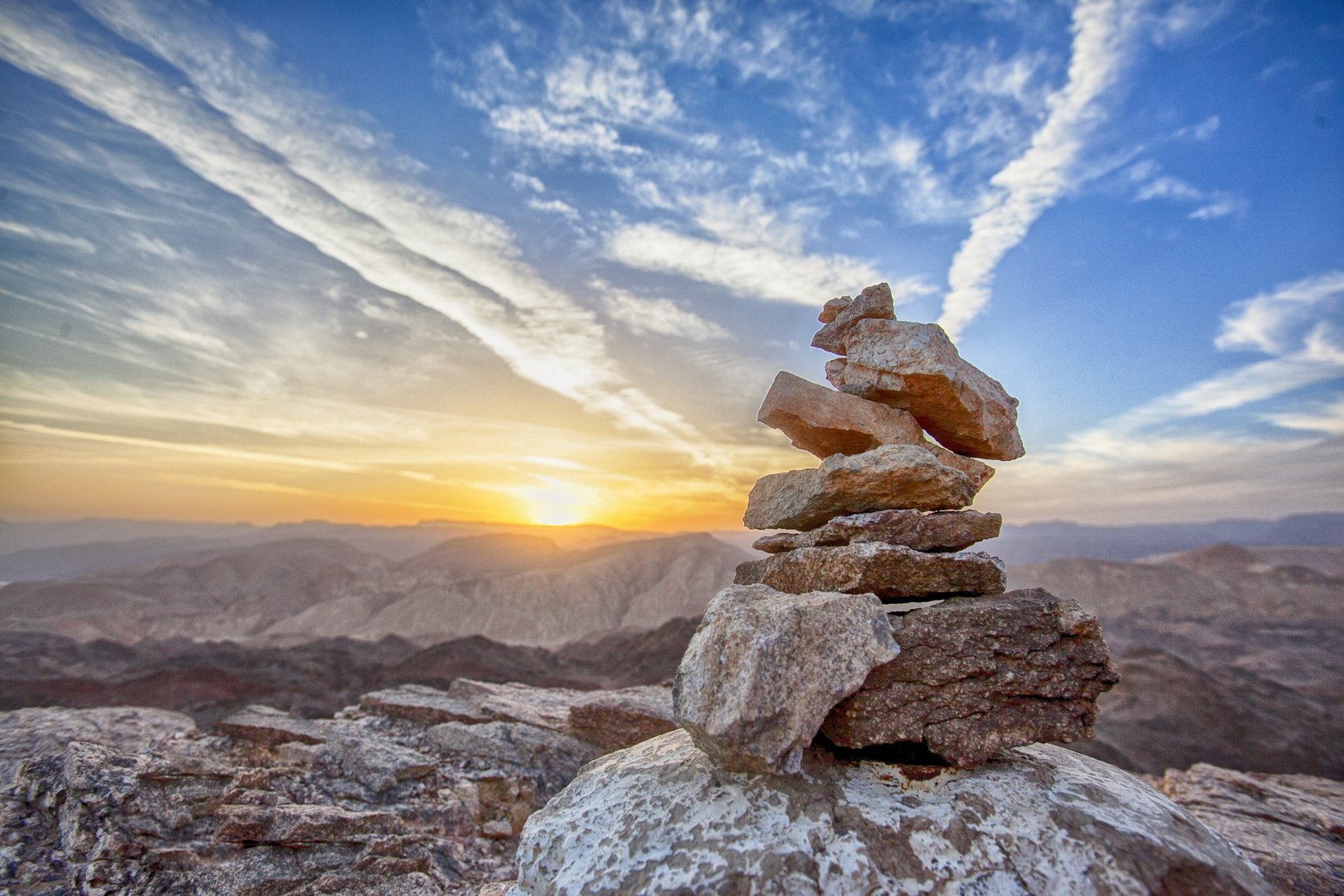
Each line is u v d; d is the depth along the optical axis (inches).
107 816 327.3
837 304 286.0
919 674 193.6
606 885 164.9
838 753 204.8
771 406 267.3
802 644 182.2
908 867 159.0
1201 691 1738.4
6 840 310.7
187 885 299.6
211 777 389.1
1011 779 186.7
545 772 492.4
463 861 361.4
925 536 225.8
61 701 1314.0
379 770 442.3
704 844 169.0
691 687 184.9
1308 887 309.7
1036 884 152.9
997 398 268.8
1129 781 198.5
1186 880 150.8
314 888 311.3
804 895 152.3
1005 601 206.8
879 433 257.9
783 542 259.4
